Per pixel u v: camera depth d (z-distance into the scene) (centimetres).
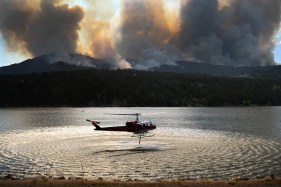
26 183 2894
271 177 3234
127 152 5162
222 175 3641
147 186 2814
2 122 13700
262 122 12750
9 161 4481
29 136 7950
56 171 3881
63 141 6769
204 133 8425
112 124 12725
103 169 3953
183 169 3922
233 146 5819
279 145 5947
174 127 10612
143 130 5984
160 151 5247
